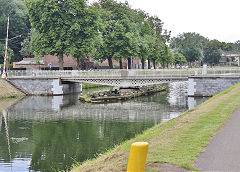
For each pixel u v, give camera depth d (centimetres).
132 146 725
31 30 8794
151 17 8362
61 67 5712
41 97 5078
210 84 4562
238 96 2648
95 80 5219
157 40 7962
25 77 5431
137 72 5025
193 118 1666
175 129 1418
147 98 4938
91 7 5984
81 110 3725
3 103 4331
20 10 9488
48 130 2620
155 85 7281
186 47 12162
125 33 6200
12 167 1712
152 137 1380
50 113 3506
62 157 1864
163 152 995
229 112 1769
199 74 4828
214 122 1478
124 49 6169
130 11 6962
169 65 13538
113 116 3288
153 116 3244
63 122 2972
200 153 960
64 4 5425
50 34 5444
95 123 2898
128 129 2592
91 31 5578
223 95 2822
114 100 4675
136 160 718
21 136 2420
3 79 5434
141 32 7325
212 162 864
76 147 2067
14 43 9194
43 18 5328
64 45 5544
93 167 1009
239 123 1435
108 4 6506
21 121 3034
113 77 5050
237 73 4688
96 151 1956
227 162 860
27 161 1806
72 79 5353
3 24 9006
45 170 1648
